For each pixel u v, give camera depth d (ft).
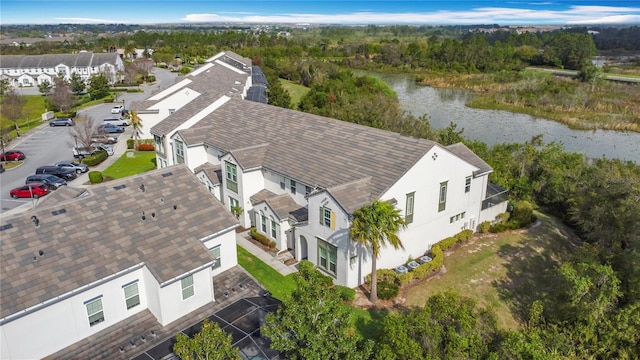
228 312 75.97
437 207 107.24
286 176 107.65
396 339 61.31
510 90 350.84
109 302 70.85
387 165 98.84
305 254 103.19
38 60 400.26
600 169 141.90
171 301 72.43
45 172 153.07
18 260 66.69
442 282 98.73
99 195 80.59
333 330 60.95
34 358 64.54
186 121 147.43
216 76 242.37
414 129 184.03
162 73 444.96
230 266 88.94
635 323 75.25
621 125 262.06
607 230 104.99
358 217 83.30
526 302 95.30
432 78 438.81
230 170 119.03
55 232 72.02
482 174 115.65
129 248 73.67
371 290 88.89
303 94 344.90
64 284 65.51
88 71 400.88
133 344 68.08
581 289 78.89
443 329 65.36
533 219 132.26
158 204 83.05
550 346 74.95
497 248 114.73
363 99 246.88
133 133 207.92
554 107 306.76
